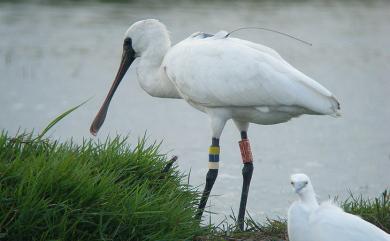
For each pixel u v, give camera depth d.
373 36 30.89
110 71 24.81
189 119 19.92
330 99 10.75
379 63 26.53
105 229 8.61
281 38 30.17
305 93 10.73
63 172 8.82
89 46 27.77
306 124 19.66
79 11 34.12
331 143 17.64
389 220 10.11
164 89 12.30
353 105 21.22
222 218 11.98
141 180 10.13
